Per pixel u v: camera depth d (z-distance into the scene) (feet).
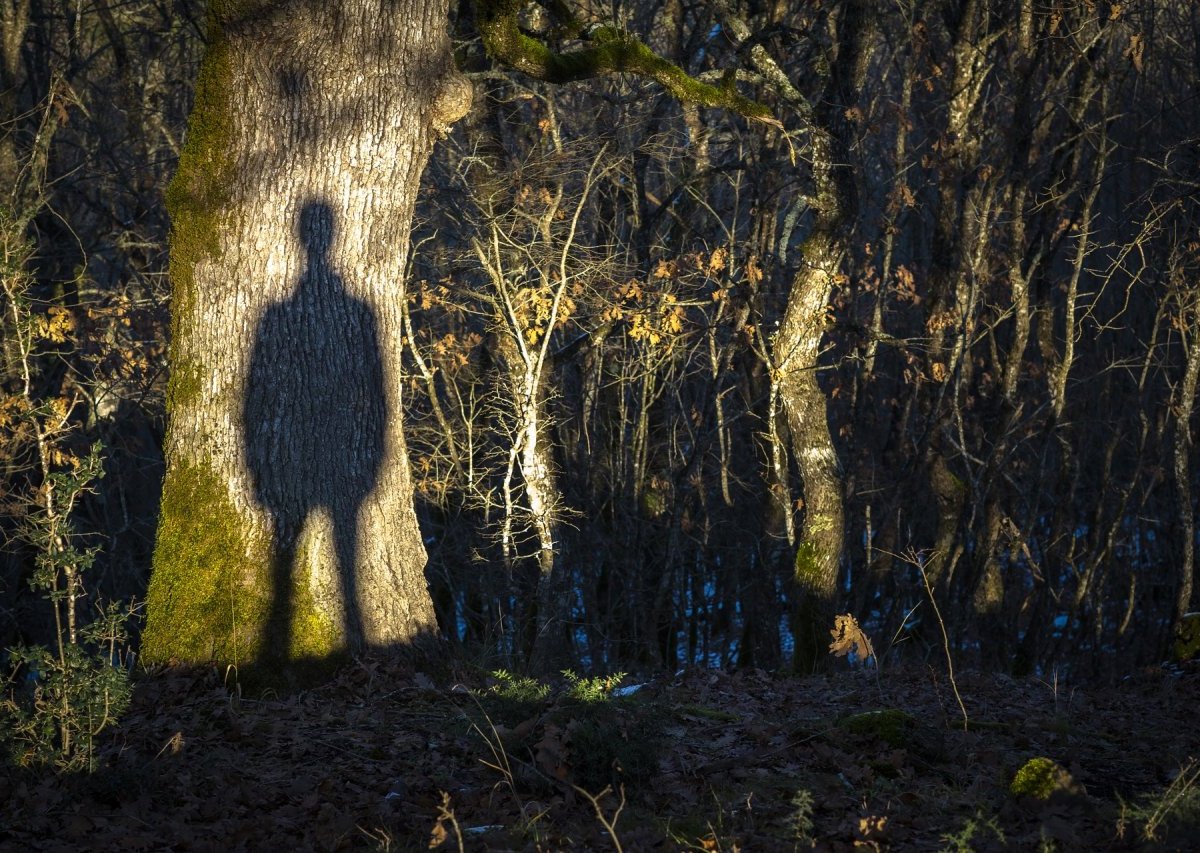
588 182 47.93
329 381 24.99
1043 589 64.54
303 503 24.75
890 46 66.33
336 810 17.65
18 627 53.67
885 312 69.92
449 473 53.47
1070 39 58.34
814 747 20.43
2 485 48.19
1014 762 20.63
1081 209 63.77
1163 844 15.28
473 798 18.10
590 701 19.92
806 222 73.10
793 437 46.83
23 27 56.24
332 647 24.68
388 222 25.77
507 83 52.80
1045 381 72.64
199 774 19.10
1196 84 65.26
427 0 25.52
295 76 24.44
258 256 24.61
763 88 50.47
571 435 65.36
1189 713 25.64
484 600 57.57
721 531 70.13
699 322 60.49
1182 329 56.03
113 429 61.72
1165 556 71.72
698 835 16.75
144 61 69.51
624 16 54.90
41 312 51.26
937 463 60.54
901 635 61.87
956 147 58.39
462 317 54.49
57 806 17.56
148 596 25.18
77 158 65.41
